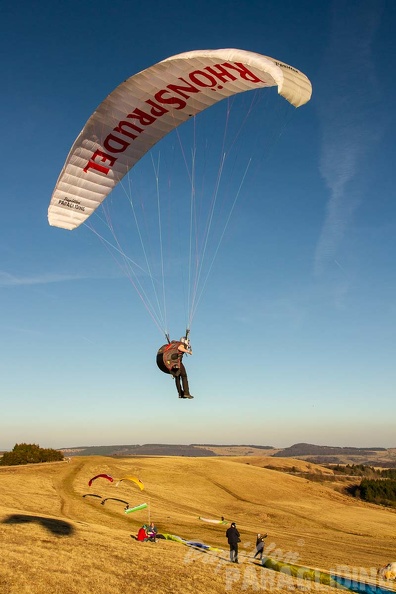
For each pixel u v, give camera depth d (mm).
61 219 15164
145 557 18438
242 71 12078
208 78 12820
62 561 15828
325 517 49031
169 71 12555
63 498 37844
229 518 42969
